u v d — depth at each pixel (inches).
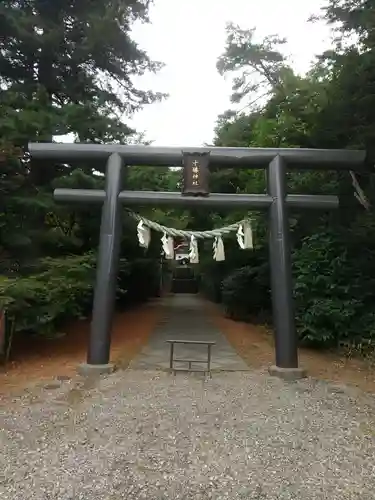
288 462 161.3
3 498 133.3
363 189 394.0
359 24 331.3
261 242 498.0
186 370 301.9
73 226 447.5
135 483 143.3
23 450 169.9
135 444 176.2
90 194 315.6
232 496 135.9
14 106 378.9
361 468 156.9
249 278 572.4
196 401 231.9
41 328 348.2
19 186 364.5
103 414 210.7
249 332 510.3
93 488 139.6
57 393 247.8
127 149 321.1
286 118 404.8
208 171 318.7
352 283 380.8
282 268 306.2
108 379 276.1
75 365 319.3
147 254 647.1
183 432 189.3
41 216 396.2
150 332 490.0
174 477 147.9
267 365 330.0
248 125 650.8
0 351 330.6
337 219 404.2
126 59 460.4
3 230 357.1
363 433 191.6
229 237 524.7
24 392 251.9
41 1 410.0
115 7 404.5
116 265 312.5
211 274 784.3
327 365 331.9
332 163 319.6
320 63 419.2
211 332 501.7
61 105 446.0
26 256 374.3
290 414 215.0
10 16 358.9
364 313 374.9
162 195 316.2
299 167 327.9
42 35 388.5
